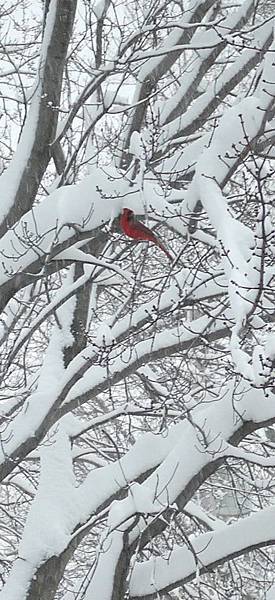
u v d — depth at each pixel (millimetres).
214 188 8531
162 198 9539
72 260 10422
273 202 8555
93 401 16938
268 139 10320
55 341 12148
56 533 10422
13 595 10055
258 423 10398
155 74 12367
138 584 10438
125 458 11188
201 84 14484
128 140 12445
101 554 10484
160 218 9375
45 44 10930
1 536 15680
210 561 10258
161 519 9547
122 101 12891
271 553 17078
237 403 10531
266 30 12633
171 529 9203
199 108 12477
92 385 11219
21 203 10844
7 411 12148
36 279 10445
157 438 11227
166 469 10375
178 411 12008
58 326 12141
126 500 9773
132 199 9672
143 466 11000
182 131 12391
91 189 9945
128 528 10188
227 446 10328
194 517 11211
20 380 14500
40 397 11000
